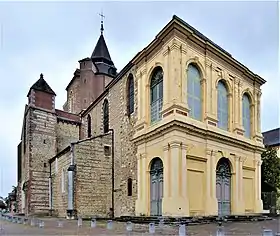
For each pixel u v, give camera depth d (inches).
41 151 1498.5
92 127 1544.0
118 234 591.8
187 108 914.7
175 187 853.8
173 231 647.1
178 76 909.8
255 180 1174.3
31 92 1530.5
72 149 1120.8
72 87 2016.5
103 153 1192.2
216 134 987.3
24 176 1579.7
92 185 1141.1
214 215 928.9
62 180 1252.5
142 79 1051.3
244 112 1202.0
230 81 1114.1
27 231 669.9
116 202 1159.6
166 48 942.4
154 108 1006.4
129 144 1117.7
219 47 1056.2
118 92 1250.6
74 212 1083.9
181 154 874.1
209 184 945.5
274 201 1366.9
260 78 1255.5
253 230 663.1
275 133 2159.2
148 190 971.3
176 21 914.7
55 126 1571.1
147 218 859.4
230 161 1050.1
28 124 1507.1
